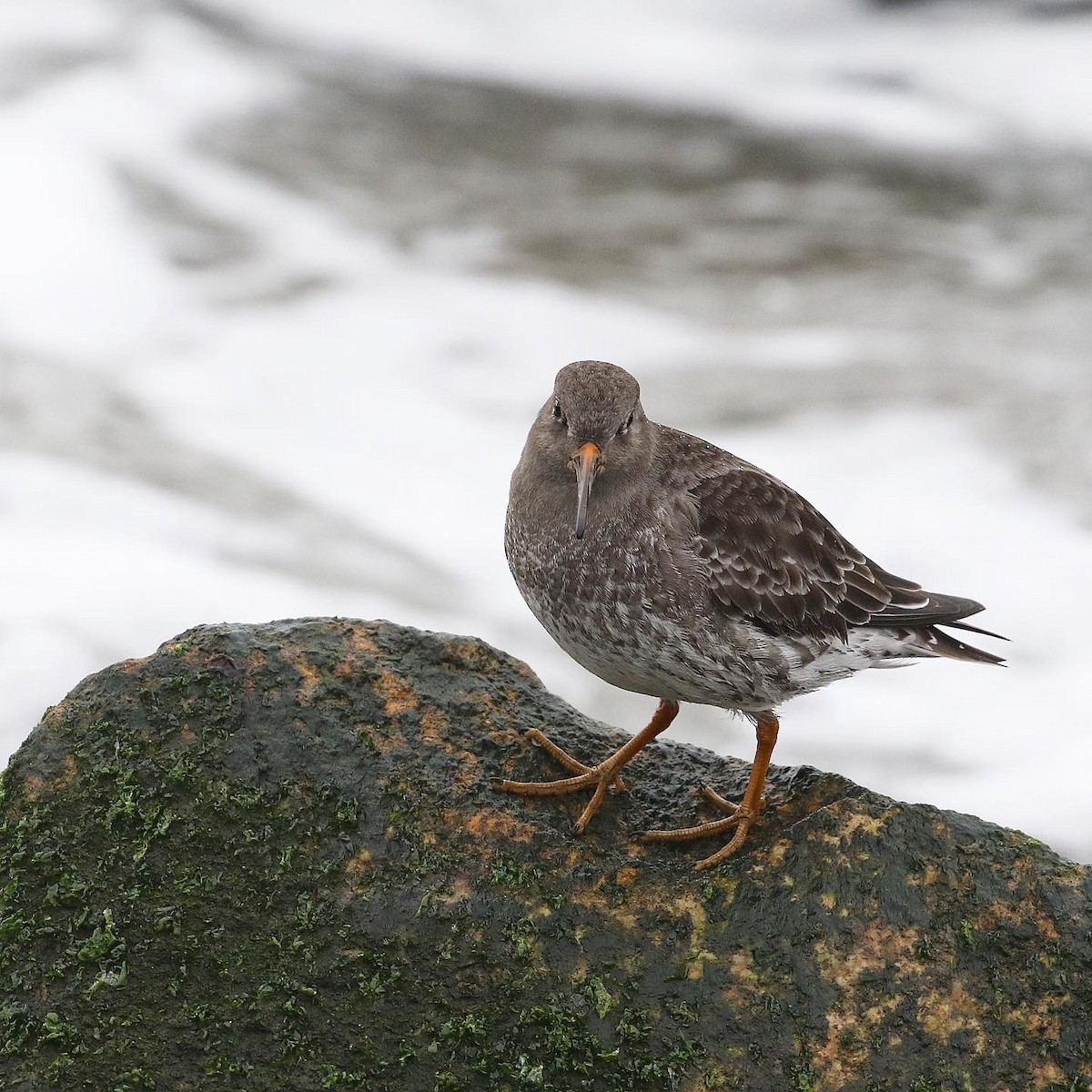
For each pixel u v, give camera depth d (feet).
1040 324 67.15
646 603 28.35
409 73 89.66
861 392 62.03
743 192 78.54
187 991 24.36
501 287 69.56
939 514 55.01
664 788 28.60
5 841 25.96
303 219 73.92
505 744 28.02
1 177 71.82
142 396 60.70
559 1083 23.47
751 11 92.63
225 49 88.17
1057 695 47.42
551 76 89.86
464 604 50.67
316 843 25.85
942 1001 23.97
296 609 48.60
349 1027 23.97
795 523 29.68
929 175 80.02
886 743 46.09
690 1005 23.98
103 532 51.31
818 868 25.25
